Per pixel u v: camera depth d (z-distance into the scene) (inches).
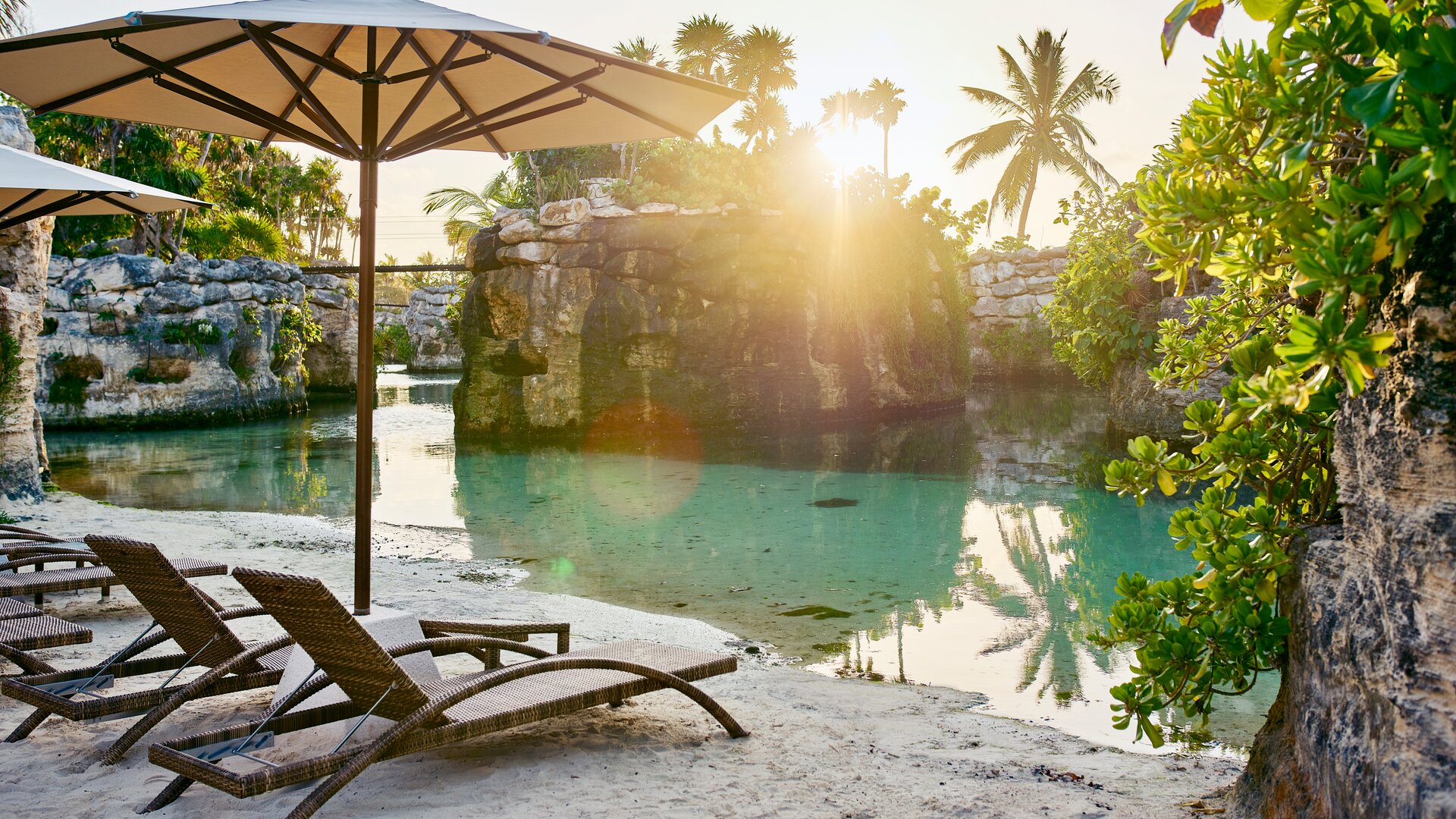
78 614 243.0
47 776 137.2
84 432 884.6
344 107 208.4
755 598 302.5
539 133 215.0
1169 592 122.0
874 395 920.9
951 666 235.1
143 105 188.5
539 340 832.9
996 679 224.5
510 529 421.4
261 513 453.4
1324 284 75.5
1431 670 79.7
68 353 893.8
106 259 932.0
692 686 158.9
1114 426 706.2
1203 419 125.0
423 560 355.6
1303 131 82.1
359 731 143.5
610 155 1528.1
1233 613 112.6
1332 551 104.6
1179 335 147.0
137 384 918.4
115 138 1328.7
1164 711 203.2
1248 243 95.2
